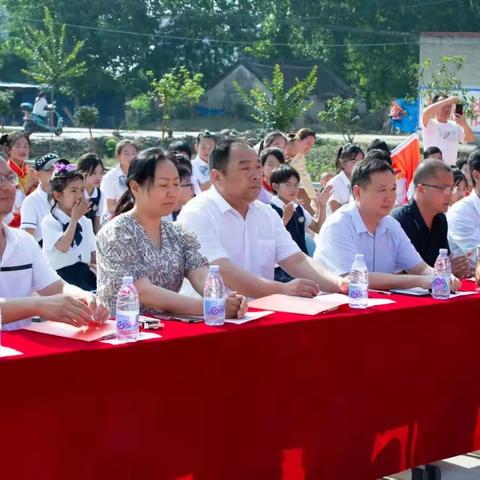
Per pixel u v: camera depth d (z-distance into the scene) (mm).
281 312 3977
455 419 4477
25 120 33281
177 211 6902
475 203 6016
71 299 3637
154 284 4320
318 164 27172
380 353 4102
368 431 4105
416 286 4797
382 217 5305
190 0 55375
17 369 3047
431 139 10016
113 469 3293
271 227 5121
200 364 3502
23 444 3086
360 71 51750
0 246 4254
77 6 53531
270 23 54156
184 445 3486
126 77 54562
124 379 3293
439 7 49812
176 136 35344
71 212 6570
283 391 3770
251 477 3711
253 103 32438
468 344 4480
